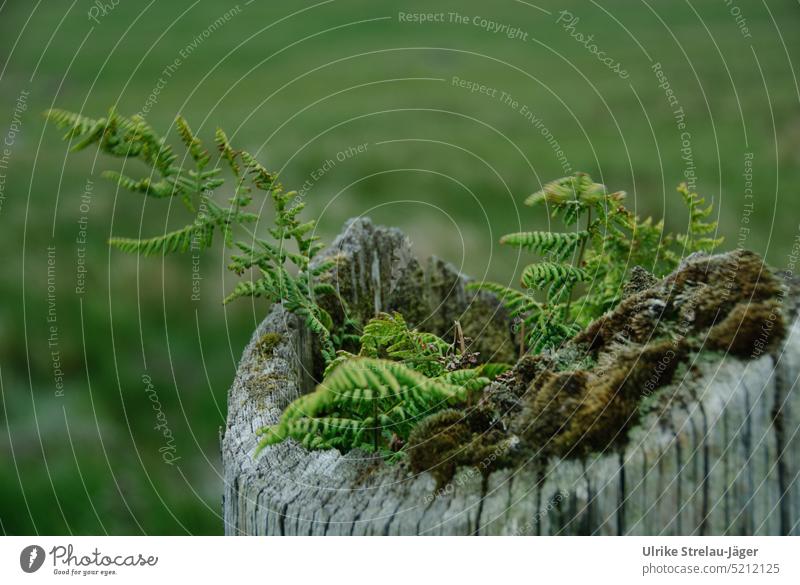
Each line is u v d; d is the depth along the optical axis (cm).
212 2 1348
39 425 406
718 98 784
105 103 833
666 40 1016
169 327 497
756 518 140
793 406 139
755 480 140
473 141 756
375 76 967
